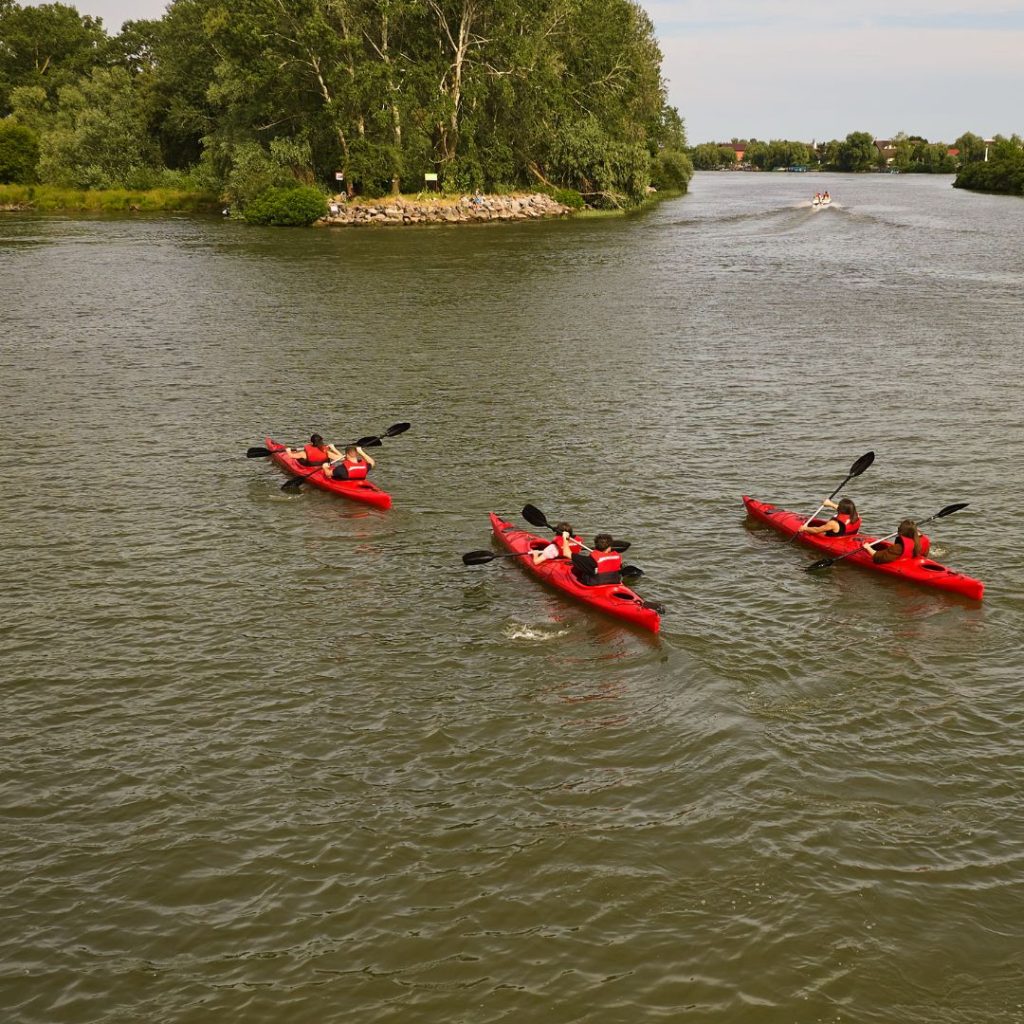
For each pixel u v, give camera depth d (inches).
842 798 371.6
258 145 2706.7
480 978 296.4
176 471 722.2
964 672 457.7
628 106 3235.7
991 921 315.0
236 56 2689.5
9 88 4133.9
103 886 332.2
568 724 419.8
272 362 1057.5
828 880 331.3
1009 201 3730.3
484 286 1578.5
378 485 696.4
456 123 2738.7
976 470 714.8
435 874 336.2
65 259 1865.2
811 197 4067.4
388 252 2003.0
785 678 453.7
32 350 1115.9
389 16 2502.5
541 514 558.3
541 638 491.8
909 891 327.0
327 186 2765.7
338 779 384.8
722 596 533.0
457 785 381.4
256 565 570.3
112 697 439.5
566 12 2758.4
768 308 1389.0
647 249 2089.1
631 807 368.2
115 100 3353.8
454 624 506.0
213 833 355.6
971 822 358.6
